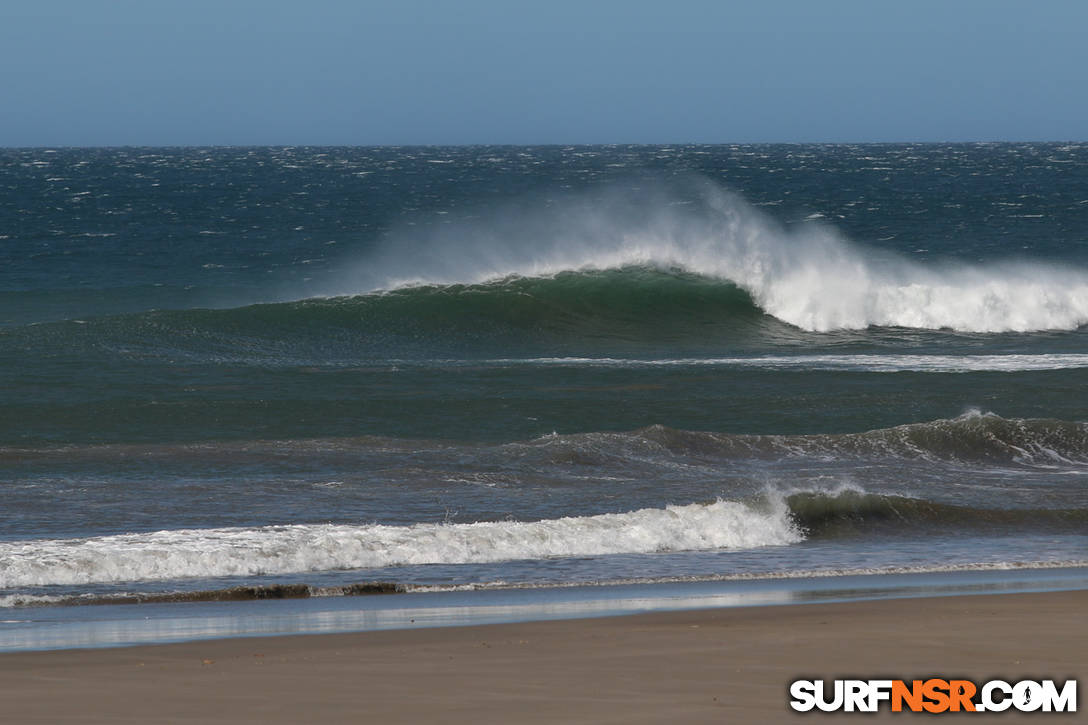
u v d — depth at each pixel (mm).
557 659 30141
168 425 74250
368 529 47250
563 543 47688
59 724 24266
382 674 28531
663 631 33844
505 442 72500
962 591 41500
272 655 30875
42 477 58531
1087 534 52562
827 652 31047
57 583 40969
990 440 70750
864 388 89000
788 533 50938
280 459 63656
